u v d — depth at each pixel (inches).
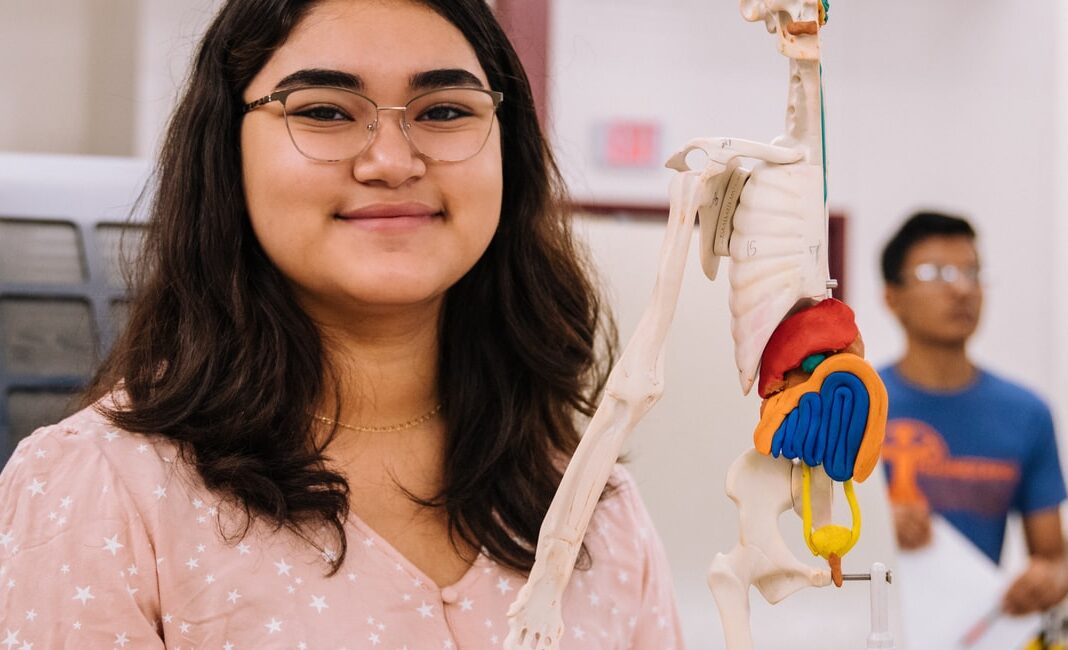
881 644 32.3
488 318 42.8
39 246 52.9
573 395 44.2
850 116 133.6
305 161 36.7
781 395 32.7
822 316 32.6
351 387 40.3
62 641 35.0
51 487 36.4
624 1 124.6
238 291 38.8
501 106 42.4
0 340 51.1
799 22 32.6
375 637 36.9
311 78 36.9
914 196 134.0
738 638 32.8
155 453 37.4
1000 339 136.7
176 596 36.1
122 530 35.9
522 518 40.9
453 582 39.6
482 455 41.0
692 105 126.2
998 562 102.1
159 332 40.0
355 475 40.2
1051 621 98.9
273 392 38.5
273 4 37.7
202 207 39.2
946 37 134.1
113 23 93.9
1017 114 134.8
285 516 37.0
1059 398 136.4
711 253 34.0
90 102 94.1
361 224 37.0
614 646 40.9
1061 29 133.7
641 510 44.8
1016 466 101.9
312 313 40.0
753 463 33.5
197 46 40.3
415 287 37.1
